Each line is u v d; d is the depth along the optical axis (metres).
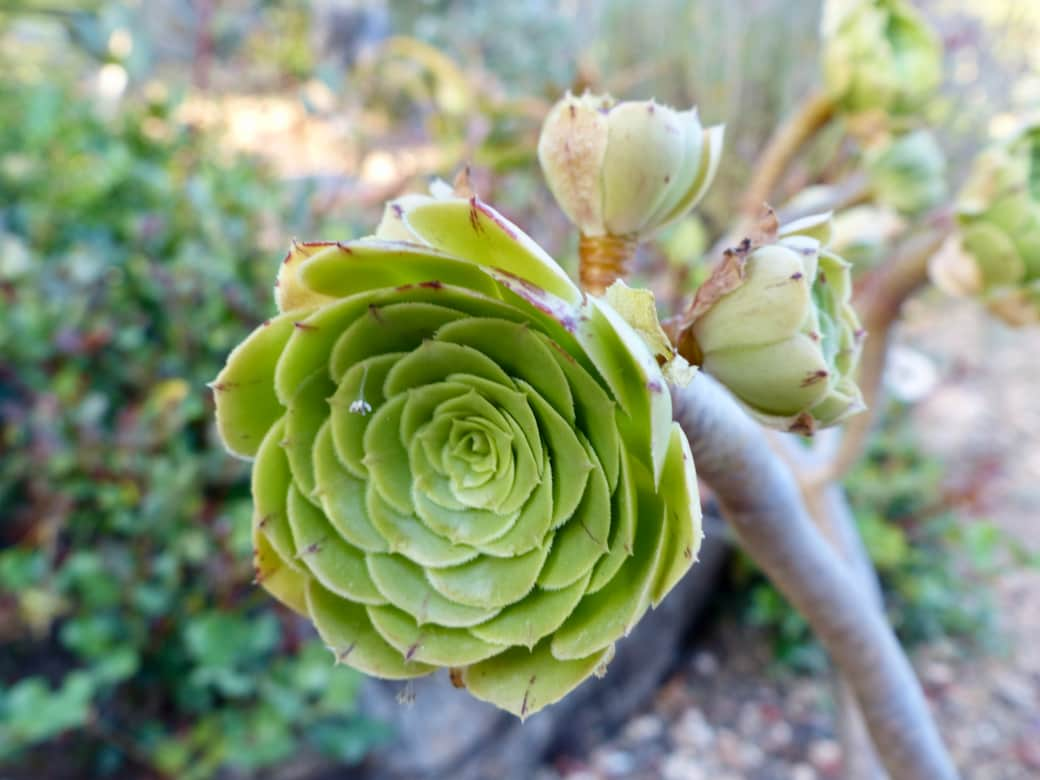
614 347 0.17
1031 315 0.34
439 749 0.84
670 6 1.27
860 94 0.43
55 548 0.76
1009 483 1.41
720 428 0.22
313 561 0.20
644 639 1.08
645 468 0.19
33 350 0.76
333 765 0.79
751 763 1.01
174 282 0.77
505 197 0.83
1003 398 1.65
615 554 0.19
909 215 0.45
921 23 0.43
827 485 0.41
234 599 0.75
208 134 0.95
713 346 0.22
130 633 0.73
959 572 1.19
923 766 0.30
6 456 0.77
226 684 0.69
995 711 1.08
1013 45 1.41
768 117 1.23
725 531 1.06
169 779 0.76
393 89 1.20
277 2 1.34
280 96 1.28
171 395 0.73
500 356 0.20
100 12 1.03
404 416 0.20
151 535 0.73
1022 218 0.33
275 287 0.21
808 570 0.27
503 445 0.20
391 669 0.21
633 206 0.24
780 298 0.21
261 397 0.21
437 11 2.01
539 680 0.20
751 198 0.47
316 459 0.20
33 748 0.75
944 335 1.82
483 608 0.20
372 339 0.20
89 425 0.72
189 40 1.19
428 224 0.18
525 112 0.75
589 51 1.24
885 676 0.29
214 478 0.77
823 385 0.22
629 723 1.07
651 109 0.23
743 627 1.20
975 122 1.32
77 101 0.93
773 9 1.24
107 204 0.87
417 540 0.20
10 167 0.86
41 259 0.80
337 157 1.14
